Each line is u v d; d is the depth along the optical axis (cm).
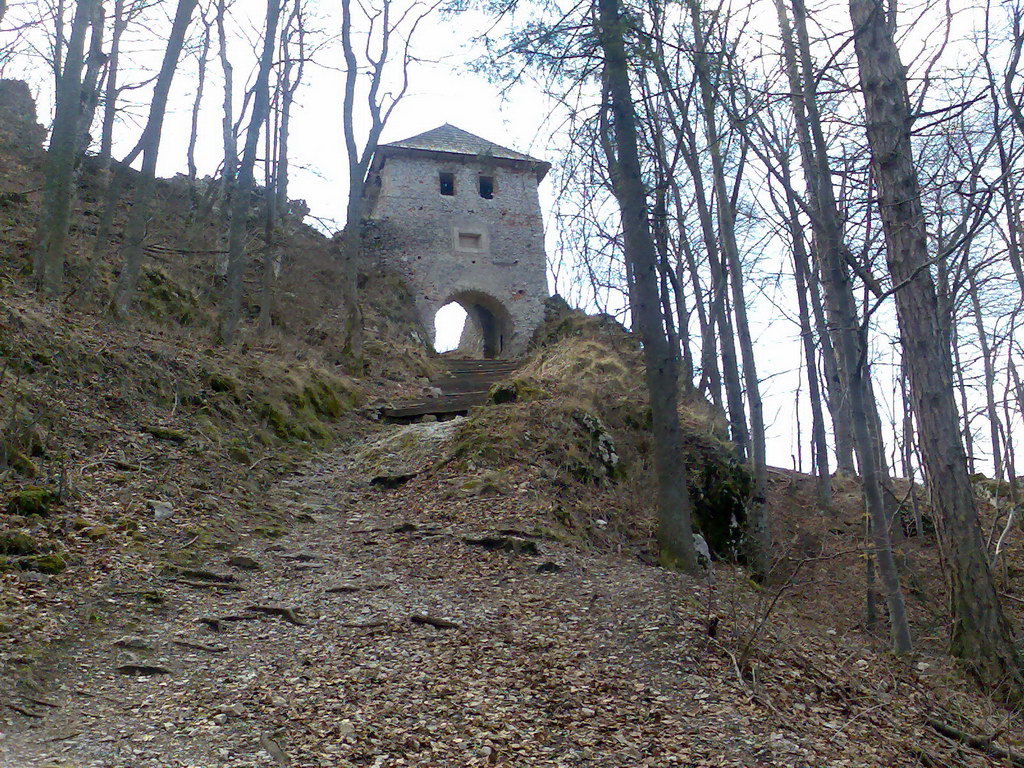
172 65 1406
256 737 466
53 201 1313
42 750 424
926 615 1141
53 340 1070
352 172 1934
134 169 2272
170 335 1403
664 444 944
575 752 495
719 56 888
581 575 872
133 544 757
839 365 1307
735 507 1321
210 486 972
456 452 1195
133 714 483
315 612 696
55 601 611
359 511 1057
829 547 1362
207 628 633
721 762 504
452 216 2795
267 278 1834
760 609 805
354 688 550
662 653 659
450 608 735
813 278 1491
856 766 533
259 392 1318
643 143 986
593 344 1781
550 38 879
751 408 1324
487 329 3034
